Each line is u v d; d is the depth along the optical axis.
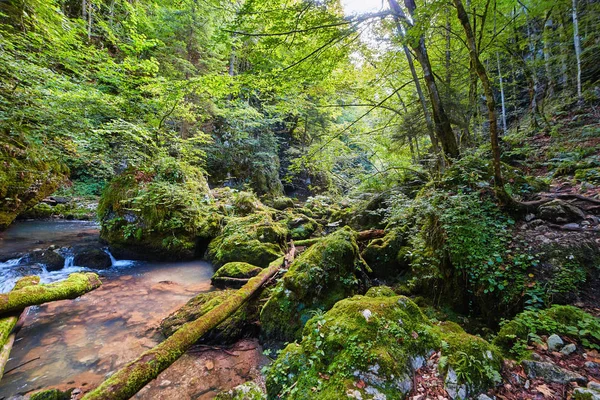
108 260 7.15
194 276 6.67
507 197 3.93
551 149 6.53
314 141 15.91
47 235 9.09
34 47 8.51
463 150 6.36
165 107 9.66
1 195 6.76
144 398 2.82
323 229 9.75
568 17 8.93
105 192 8.15
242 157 17.70
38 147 7.86
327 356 2.32
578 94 8.39
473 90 6.81
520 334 2.43
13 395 2.83
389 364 2.06
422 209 4.73
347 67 7.58
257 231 7.59
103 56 9.41
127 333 4.05
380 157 12.24
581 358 2.04
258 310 4.40
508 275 3.22
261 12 4.66
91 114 8.89
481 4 6.48
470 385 1.92
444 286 4.02
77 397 2.78
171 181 8.92
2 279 5.54
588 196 3.96
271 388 2.33
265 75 5.54
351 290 4.27
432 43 7.86
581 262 2.95
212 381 3.11
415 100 7.86
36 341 3.77
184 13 12.16
